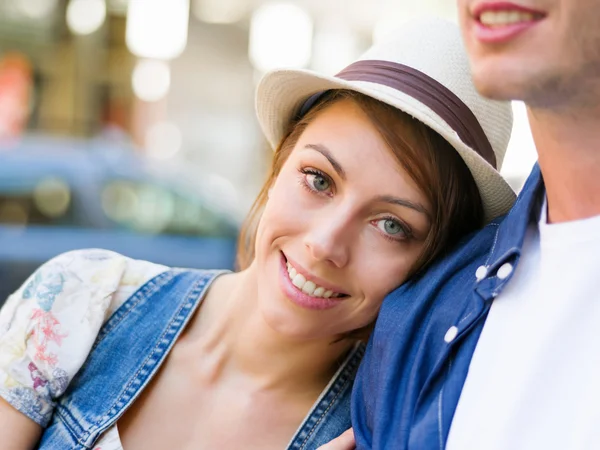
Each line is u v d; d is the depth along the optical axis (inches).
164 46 409.4
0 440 55.2
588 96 36.4
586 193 40.4
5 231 172.2
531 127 41.3
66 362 56.4
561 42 34.8
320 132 52.7
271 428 55.8
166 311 59.4
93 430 54.2
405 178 50.6
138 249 177.8
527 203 44.2
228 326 58.4
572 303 39.8
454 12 369.1
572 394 38.4
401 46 53.6
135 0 402.0
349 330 54.7
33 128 393.4
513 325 41.9
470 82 53.4
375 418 46.0
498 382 40.7
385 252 52.1
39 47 392.8
